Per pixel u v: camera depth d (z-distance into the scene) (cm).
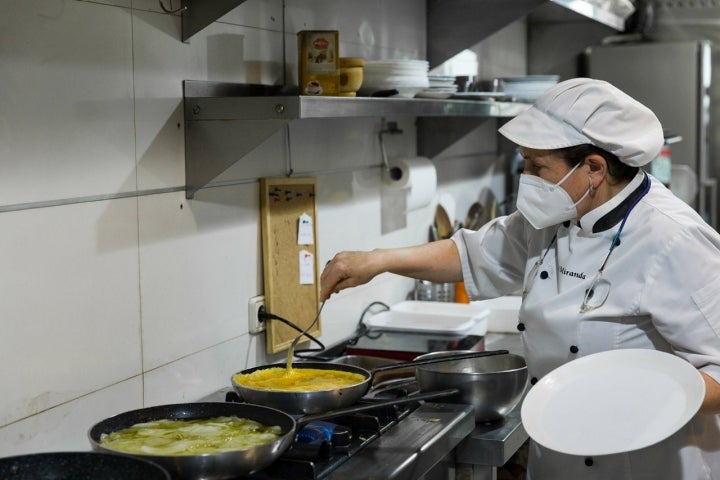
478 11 315
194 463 134
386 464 161
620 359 172
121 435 154
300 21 244
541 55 443
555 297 189
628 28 516
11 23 155
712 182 504
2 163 154
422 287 328
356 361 239
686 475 183
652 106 491
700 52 480
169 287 198
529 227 203
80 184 171
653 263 174
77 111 170
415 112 234
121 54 181
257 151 228
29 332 162
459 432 187
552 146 172
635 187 179
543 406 168
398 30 301
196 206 206
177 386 203
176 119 198
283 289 238
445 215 353
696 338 169
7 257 156
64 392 170
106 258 179
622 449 152
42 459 134
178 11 195
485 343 284
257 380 191
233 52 216
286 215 237
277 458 147
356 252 212
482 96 294
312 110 188
